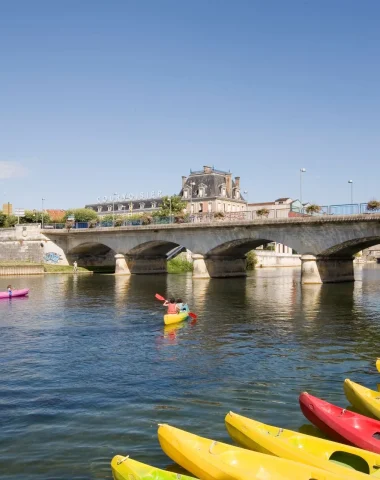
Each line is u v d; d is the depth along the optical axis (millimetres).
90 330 26312
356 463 9898
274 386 16234
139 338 24188
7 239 85062
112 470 9609
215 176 120938
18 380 16922
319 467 9258
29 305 37062
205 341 23391
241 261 71000
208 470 9133
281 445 9945
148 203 131250
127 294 44781
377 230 47750
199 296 43031
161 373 17766
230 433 10992
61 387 16094
